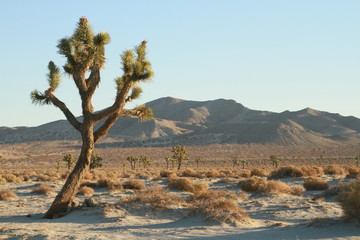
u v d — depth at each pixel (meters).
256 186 27.05
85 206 17.78
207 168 91.94
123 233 11.95
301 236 10.48
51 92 17.41
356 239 9.82
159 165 115.56
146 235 11.43
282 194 22.42
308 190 27.12
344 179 32.94
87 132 17.66
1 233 12.22
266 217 15.27
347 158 123.25
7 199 24.95
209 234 11.23
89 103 17.70
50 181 44.88
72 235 11.51
